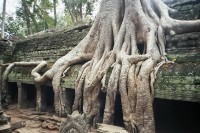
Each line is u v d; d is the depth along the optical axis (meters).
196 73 6.30
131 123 7.13
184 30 8.35
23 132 8.10
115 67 8.29
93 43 10.49
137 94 7.20
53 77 10.27
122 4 10.34
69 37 12.79
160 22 9.02
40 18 26.25
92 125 8.53
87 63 9.86
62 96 10.01
